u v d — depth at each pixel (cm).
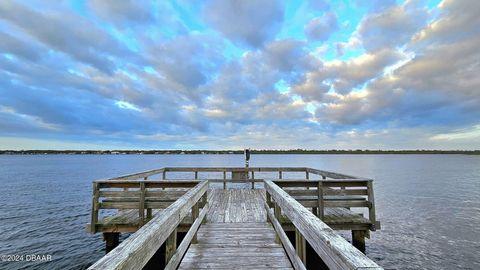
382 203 1455
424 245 817
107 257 108
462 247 801
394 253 753
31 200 1529
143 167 4919
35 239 863
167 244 221
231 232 417
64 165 5847
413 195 1723
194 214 365
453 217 1155
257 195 772
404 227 1005
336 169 4231
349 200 500
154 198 498
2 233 923
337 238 130
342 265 105
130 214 566
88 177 2898
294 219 215
